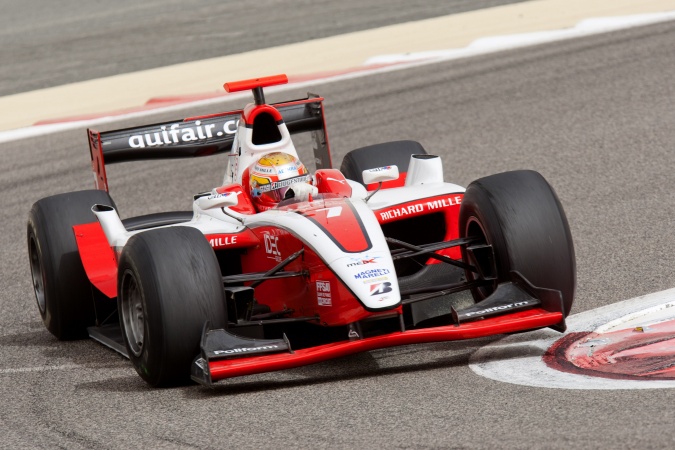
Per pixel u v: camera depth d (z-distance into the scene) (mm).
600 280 27297
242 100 60750
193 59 79188
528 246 22562
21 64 88375
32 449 19172
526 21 76438
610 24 71000
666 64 57906
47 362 25688
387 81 62031
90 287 27453
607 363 20750
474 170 42844
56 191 46469
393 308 20984
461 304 24688
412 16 86812
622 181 38312
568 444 16375
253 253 25172
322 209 23562
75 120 61625
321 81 64125
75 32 108875
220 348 21203
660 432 16375
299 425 18922
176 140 30203
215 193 25734
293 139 52812
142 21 112062
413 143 31203
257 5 114188
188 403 21078
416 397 19828
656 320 23297
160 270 21500
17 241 39406
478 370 21297
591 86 55219
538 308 22406
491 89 57156
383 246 22375
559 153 43875
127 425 20031
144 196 44156
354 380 21594
